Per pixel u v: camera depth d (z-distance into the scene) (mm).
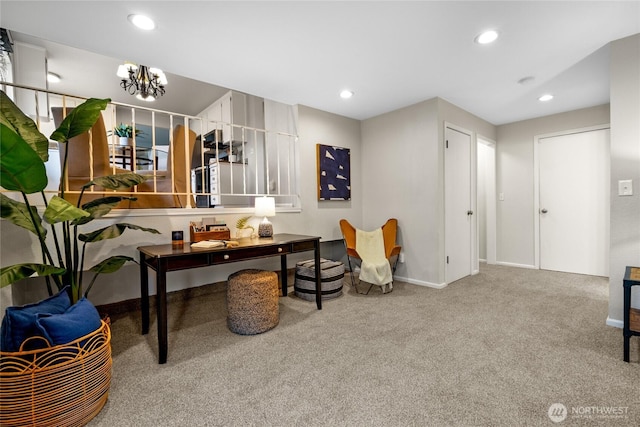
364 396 1498
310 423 1320
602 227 3852
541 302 2898
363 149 4277
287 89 3164
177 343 2117
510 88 3172
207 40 2197
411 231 3686
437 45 2297
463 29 2088
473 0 1786
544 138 4246
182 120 6359
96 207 1881
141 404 1458
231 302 2299
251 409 1416
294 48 2324
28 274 1455
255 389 1569
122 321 2533
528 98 3482
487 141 4469
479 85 3082
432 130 3449
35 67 3336
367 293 3314
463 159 3898
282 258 3287
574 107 3830
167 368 1783
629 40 2174
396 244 3838
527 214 4426
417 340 2115
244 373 1722
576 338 2096
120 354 1959
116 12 1846
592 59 2535
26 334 1265
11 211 1534
